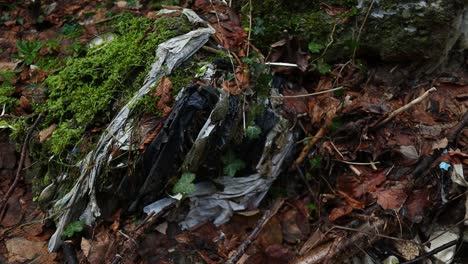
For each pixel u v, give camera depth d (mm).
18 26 1331
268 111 917
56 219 933
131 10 1258
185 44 948
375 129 945
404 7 951
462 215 895
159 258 884
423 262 878
